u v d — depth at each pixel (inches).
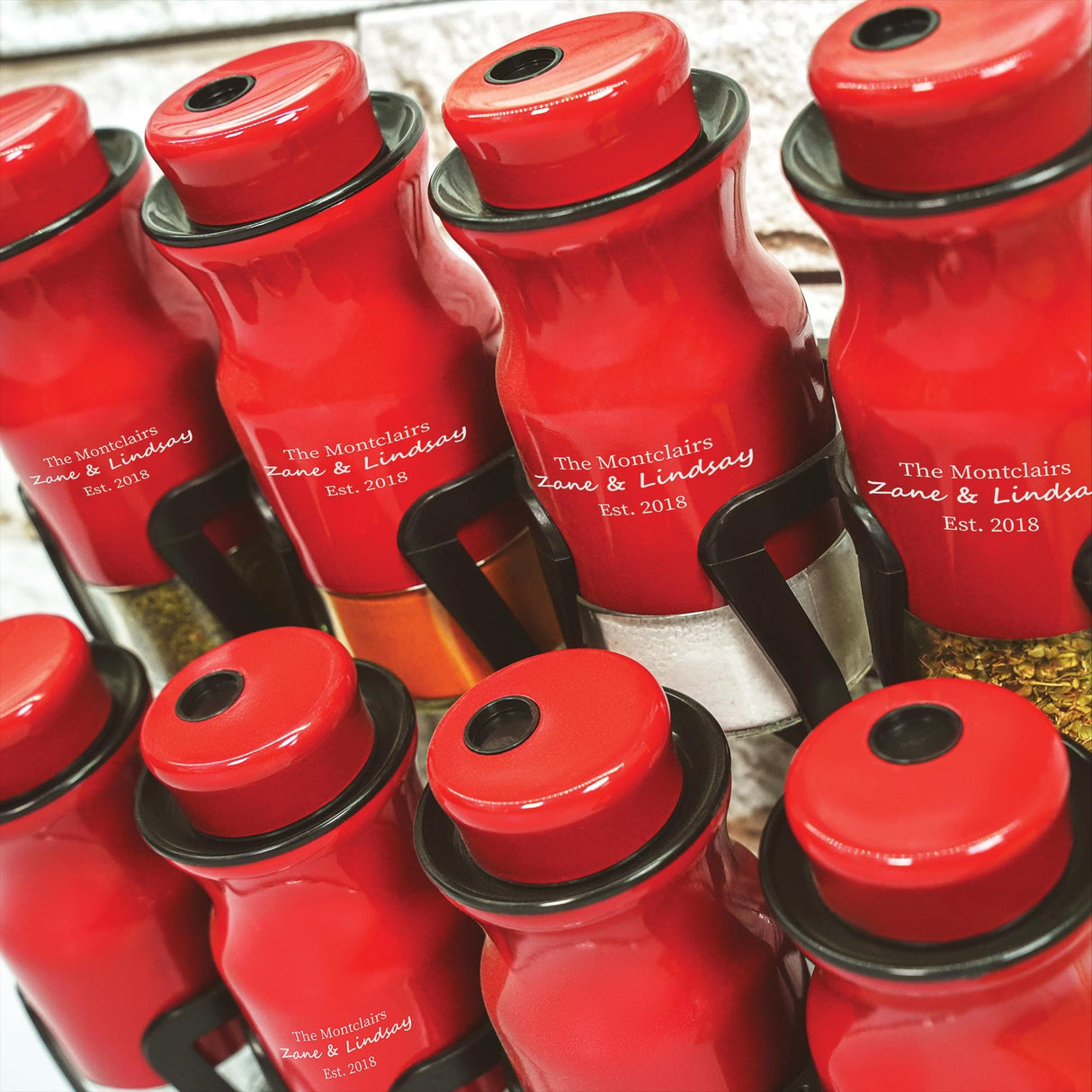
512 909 11.9
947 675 13.2
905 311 11.1
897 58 10.2
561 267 12.3
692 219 12.3
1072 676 12.5
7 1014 21.7
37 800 15.7
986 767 10.4
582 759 11.7
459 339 15.4
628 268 12.3
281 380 14.9
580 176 11.7
